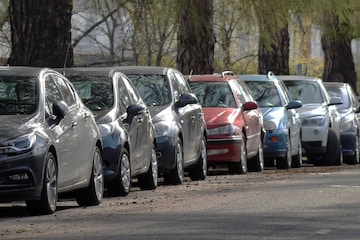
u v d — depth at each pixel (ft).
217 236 73.41
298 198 101.86
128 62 262.06
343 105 204.44
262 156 160.45
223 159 145.07
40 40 142.41
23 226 82.48
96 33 276.21
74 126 96.94
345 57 277.23
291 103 169.37
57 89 98.68
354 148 201.98
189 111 133.18
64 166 93.86
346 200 99.50
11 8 143.43
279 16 183.42
